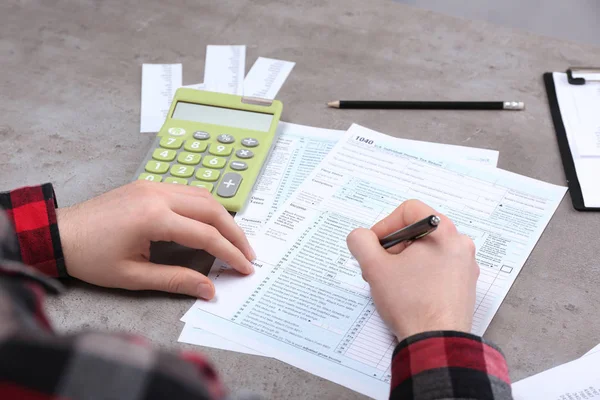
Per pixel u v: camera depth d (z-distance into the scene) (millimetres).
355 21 1107
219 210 716
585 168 829
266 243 735
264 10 1131
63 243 674
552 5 1933
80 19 1104
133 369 313
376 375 610
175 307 673
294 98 951
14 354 299
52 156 855
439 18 1118
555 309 673
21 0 1140
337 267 708
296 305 670
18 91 963
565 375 610
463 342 547
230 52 1037
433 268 620
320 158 846
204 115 876
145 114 923
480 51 1046
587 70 979
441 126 905
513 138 886
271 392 597
